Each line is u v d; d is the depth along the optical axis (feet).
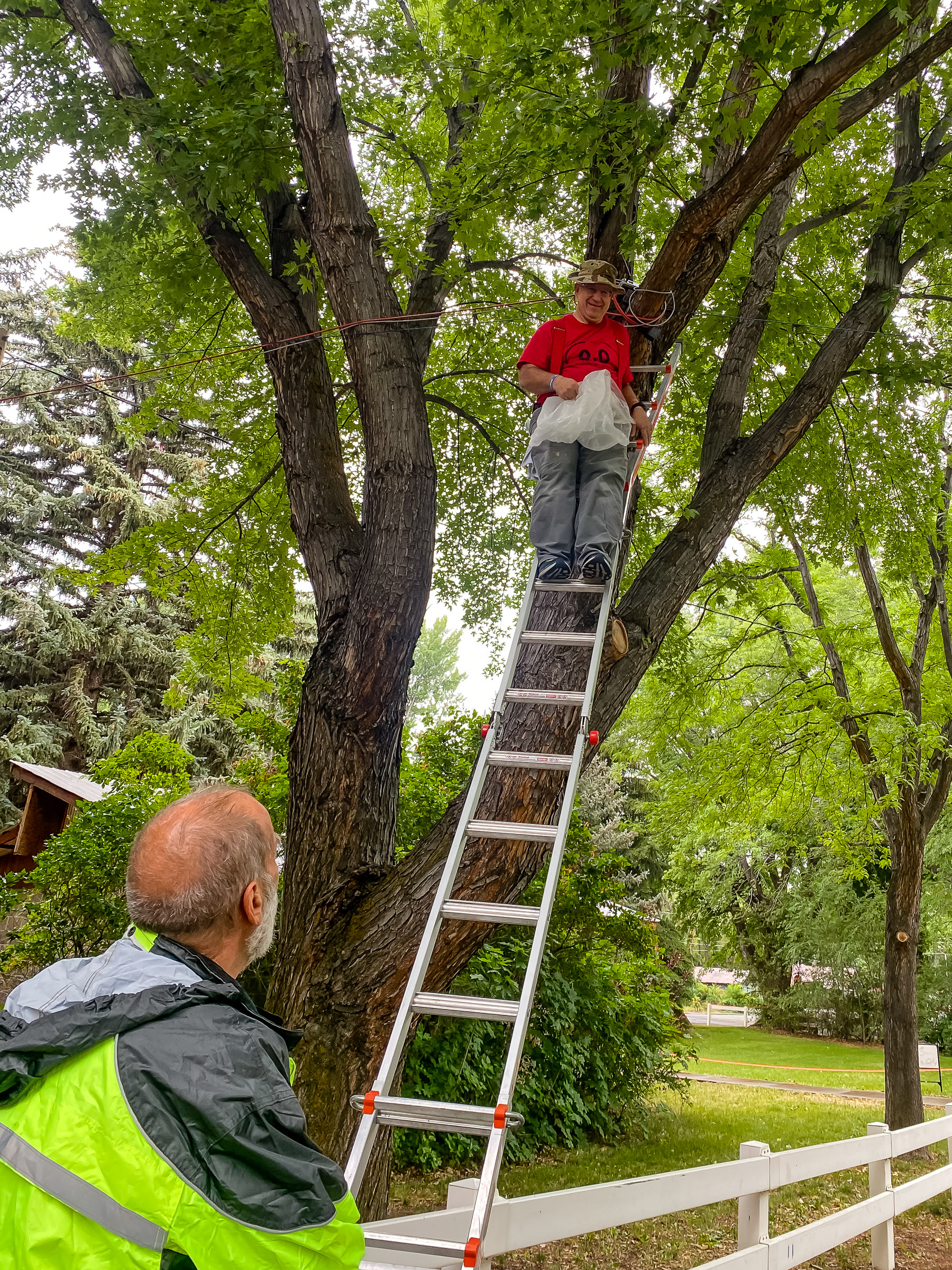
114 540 86.17
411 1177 24.08
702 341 23.95
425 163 23.13
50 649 78.28
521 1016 8.82
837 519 28.12
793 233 21.38
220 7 18.76
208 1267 3.88
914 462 27.04
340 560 16.71
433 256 20.40
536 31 17.11
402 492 16.29
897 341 24.25
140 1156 3.97
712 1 14.46
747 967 90.07
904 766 33.30
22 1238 3.92
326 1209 4.21
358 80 22.80
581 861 30.17
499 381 29.86
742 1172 14.16
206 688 80.84
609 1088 30.91
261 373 28.81
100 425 87.71
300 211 19.90
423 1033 24.26
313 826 14.92
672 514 30.27
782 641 41.83
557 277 28.09
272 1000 14.26
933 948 71.72
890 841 35.35
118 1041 4.25
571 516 14.42
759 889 86.79
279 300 17.84
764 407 26.73
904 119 23.17
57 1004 4.64
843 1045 75.97
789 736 39.32
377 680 15.35
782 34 14.78
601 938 31.83
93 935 25.99
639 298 16.05
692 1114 36.96
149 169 18.11
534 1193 22.63
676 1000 50.96
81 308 28.60
